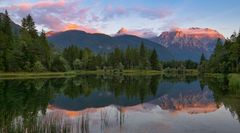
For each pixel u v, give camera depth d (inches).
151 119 1411.2
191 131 1134.4
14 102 2059.5
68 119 1416.1
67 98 2400.3
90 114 1622.8
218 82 4128.9
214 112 1625.2
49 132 973.8
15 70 5506.9
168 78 5831.7
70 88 3255.4
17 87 3105.3
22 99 2231.8
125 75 7042.3
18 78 4633.4
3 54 5408.5
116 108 1866.4
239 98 2193.7
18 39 6082.7
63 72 6668.3
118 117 1487.5
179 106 1927.9
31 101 2146.9
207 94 2662.4
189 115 1536.7
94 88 3280.0
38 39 6471.5
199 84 3991.1
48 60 6363.2
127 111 1722.4
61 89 3127.5
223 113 1582.2
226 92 2655.0
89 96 2551.7
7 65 5438.0
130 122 1326.3
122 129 1170.6
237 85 2888.8
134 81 4532.5
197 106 1908.2
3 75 5088.6
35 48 6003.9
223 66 5866.1
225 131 1136.2
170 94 2738.7
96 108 1875.0
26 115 1524.4
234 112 1608.0
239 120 1365.7
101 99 2347.4
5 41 5590.6
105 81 4446.4
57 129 1036.5
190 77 6323.8
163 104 2042.3
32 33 6702.8
